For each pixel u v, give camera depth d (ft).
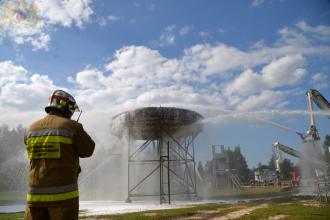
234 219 46.80
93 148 15.02
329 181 81.92
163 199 91.04
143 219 49.85
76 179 14.49
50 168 13.74
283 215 49.16
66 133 14.11
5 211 77.05
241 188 218.59
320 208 57.72
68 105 15.38
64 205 13.57
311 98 140.56
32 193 13.83
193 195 110.01
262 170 347.77
